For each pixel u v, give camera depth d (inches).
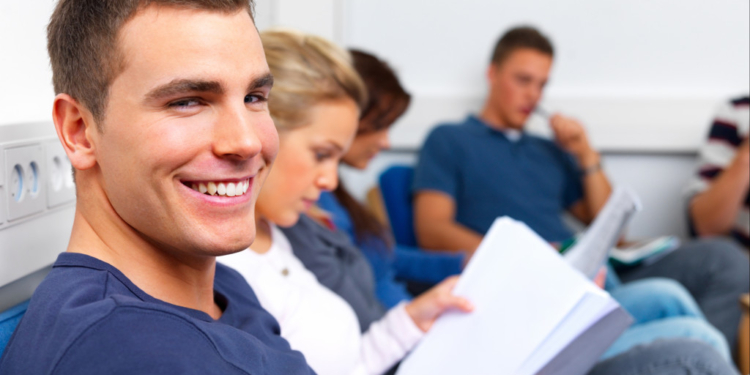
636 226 104.3
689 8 99.6
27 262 30.8
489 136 91.6
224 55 20.8
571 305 34.9
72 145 22.0
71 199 35.0
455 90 105.4
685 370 39.0
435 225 85.4
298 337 34.2
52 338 18.9
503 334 37.3
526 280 38.6
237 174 21.5
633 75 102.1
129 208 21.5
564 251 62.5
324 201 56.3
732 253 72.4
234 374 20.0
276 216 38.6
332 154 40.1
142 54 20.1
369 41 106.7
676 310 56.6
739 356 55.7
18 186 29.9
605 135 102.2
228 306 26.4
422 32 105.0
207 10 20.7
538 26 103.1
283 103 37.3
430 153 89.9
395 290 62.9
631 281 77.2
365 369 41.0
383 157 106.9
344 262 50.3
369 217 61.5
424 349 40.9
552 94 103.6
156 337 18.4
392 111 55.6
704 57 100.3
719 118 93.3
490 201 88.9
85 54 20.9
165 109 20.5
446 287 43.1
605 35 101.9
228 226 21.7
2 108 31.0
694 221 91.5
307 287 37.8
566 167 95.8
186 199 21.1
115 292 20.8
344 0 103.7
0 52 30.9
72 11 21.3
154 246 22.9
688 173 102.3
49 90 35.3
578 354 35.6
